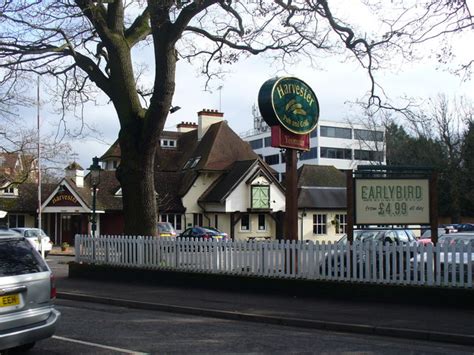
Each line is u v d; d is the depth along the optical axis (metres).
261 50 19.14
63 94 20.67
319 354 7.82
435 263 11.34
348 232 13.13
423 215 13.33
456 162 45.16
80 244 17.69
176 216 42.50
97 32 17.50
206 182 43.50
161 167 48.50
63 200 40.78
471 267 11.01
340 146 93.69
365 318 10.09
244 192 41.12
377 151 49.88
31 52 16.83
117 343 8.47
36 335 7.01
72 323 10.27
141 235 17.25
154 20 15.84
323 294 12.42
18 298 6.97
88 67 17.81
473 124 44.72
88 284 15.73
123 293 13.80
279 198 42.44
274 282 13.13
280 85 14.66
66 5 16.34
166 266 15.42
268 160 99.75
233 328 9.88
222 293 13.51
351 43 17.50
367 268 12.02
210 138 46.50
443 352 7.98
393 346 8.38
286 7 17.20
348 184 13.21
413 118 21.14
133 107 17.53
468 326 9.28
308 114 15.19
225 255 14.17
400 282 11.68
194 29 19.00
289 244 13.10
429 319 9.90
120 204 41.09
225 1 16.77
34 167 44.41
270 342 8.63
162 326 10.02
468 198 45.75
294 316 10.43
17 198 44.22
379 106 18.27
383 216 13.22
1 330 6.69
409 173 13.41
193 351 7.96
